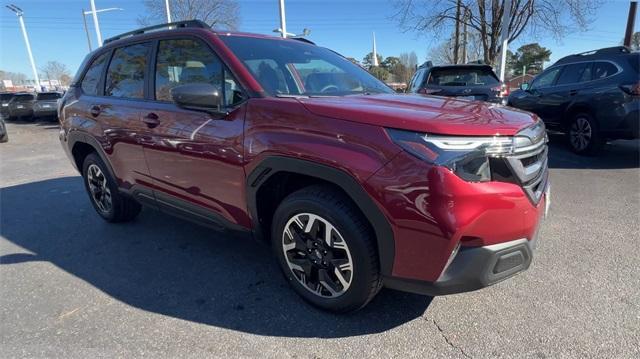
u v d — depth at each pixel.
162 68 3.34
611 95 6.59
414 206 2.04
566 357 2.19
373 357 2.23
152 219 4.51
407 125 2.08
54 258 3.61
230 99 2.80
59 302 2.88
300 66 3.16
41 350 2.35
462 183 1.98
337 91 3.10
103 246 3.83
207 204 3.02
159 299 2.88
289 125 2.43
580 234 3.81
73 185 6.35
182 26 3.34
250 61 2.89
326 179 2.27
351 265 2.34
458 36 20.88
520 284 2.93
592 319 2.50
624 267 3.15
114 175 3.94
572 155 7.38
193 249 3.70
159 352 2.32
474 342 2.33
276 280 3.09
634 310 2.59
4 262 3.55
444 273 2.09
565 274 3.06
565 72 7.73
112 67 3.91
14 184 6.62
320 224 2.44
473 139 2.05
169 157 3.17
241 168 2.66
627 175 5.93
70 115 4.29
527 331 2.41
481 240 2.06
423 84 8.50
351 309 2.50
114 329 2.54
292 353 2.28
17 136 14.57
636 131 6.42
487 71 8.31
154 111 3.27
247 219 2.78
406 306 2.68
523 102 8.80
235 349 2.33
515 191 2.11
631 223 4.07
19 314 2.74
